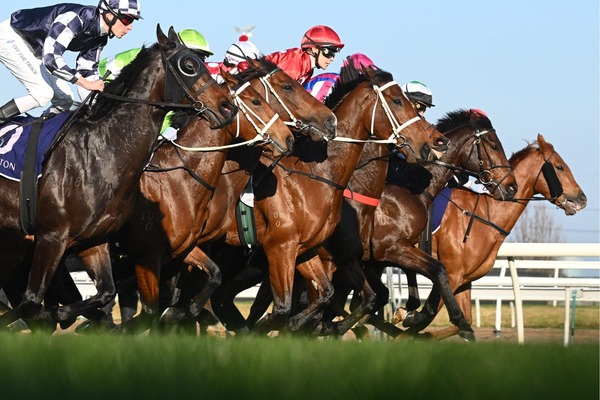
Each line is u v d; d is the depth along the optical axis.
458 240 13.35
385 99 11.10
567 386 4.23
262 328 10.68
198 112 9.25
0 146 9.04
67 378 4.27
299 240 10.63
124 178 8.91
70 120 8.98
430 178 12.58
